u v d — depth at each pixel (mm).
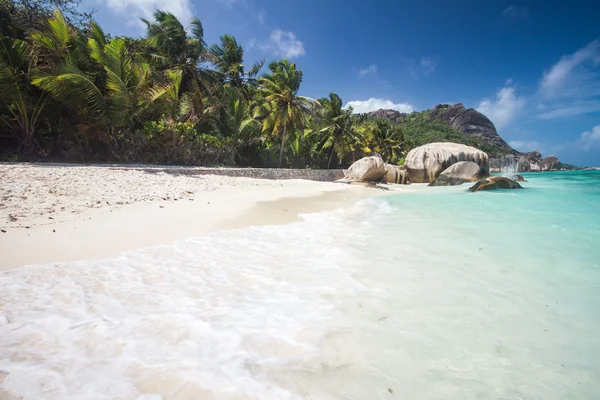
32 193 6977
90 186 8516
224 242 5137
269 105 26656
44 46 14172
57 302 2846
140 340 2320
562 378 2154
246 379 1991
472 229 6602
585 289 3566
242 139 24875
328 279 3715
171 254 4402
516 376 2166
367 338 2535
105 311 2729
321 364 2191
